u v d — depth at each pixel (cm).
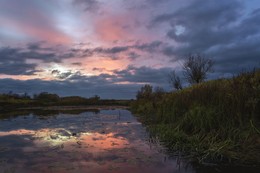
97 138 1166
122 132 1345
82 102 6094
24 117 2364
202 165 704
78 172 673
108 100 6806
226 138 856
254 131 834
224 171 651
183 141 946
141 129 1454
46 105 5284
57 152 888
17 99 5112
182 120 1105
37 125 1702
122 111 3403
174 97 1597
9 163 755
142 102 3030
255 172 639
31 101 5262
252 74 1131
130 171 676
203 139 880
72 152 885
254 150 760
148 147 954
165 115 1448
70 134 1293
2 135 1273
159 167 704
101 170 687
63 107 4706
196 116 1037
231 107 972
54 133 1333
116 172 672
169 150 895
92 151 898
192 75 2616
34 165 734
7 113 2934
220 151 757
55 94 6341
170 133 1042
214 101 1090
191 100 1293
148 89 3978
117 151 895
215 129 932
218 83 1290
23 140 1125
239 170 655
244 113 944
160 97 2434
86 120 2038
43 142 1074
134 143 1036
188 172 655
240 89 1015
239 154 746
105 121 1942
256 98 936
